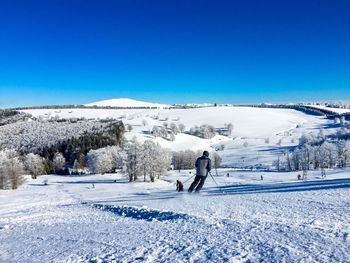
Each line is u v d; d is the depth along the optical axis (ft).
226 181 270.46
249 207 49.83
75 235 39.04
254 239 29.78
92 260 27.58
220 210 47.70
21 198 203.41
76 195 204.44
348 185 86.12
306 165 435.94
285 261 23.40
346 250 25.12
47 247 33.83
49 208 88.33
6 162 330.34
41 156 626.64
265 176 346.74
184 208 51.88
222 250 27.14
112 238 35.40
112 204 74.28
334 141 521.65
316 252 24.99
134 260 26.58
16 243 37.52
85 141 643.86
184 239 31.91
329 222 35.70
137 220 47.65
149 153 383.86
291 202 54.03
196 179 70.18
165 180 384.06
